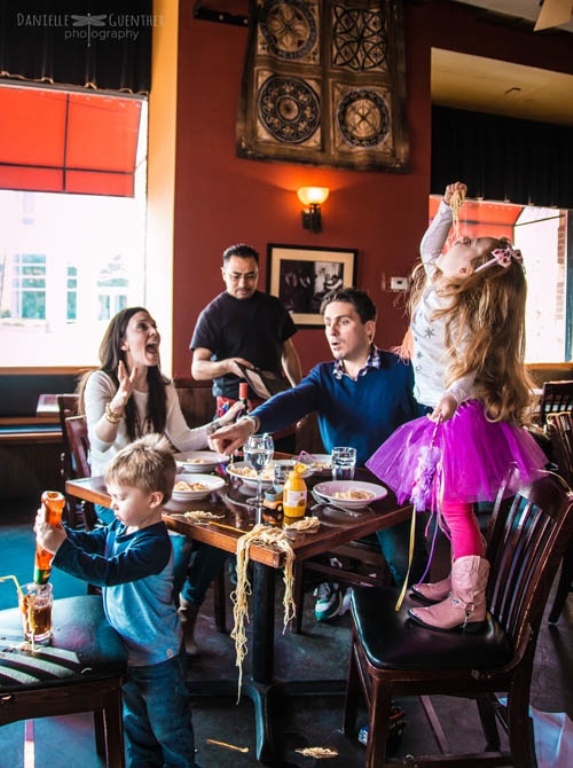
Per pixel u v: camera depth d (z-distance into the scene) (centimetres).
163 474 177
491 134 725
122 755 162
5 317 599
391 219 560
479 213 765
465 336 179
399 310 566
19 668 156
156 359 274
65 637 171
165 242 512
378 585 255
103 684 159
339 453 238
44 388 533
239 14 501
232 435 230
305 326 540
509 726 169
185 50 487
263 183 518
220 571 281
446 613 177
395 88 546
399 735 213
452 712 236
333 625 298
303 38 518
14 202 584
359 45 535
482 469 173
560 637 296
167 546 177
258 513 205
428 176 570
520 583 173
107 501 216
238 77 505
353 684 212
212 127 500
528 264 793
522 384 181
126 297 618
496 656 167
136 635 175
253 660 226
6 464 486
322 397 268
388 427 260
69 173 553
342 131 534
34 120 532
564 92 671
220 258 509
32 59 486
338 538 188
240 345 386
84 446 287
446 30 572
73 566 162
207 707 231
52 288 605
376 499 212
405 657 164
